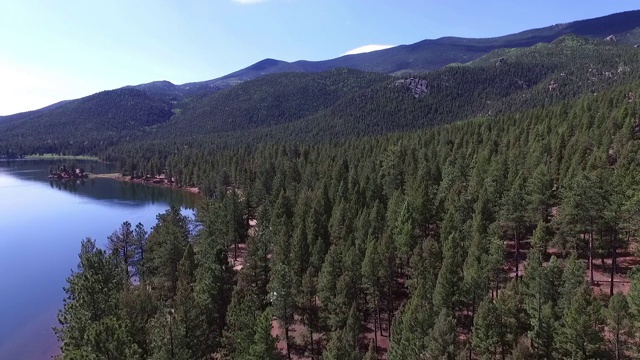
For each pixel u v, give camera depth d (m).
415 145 145.25
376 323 61.25
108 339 36.56
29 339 74.06
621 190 59.56
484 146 121.56
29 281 102.25
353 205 84.56
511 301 45.53
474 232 61.69
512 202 64.31
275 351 45.91
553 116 144.75
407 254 64.75
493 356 44.03
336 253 63.50
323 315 57.72
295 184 125.38
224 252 62.66
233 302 52.44
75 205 188.25
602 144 91.19
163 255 71.69
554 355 40.25
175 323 41.56
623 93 140.88
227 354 49.84
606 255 64.88
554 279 46.53
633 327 38.62
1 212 174.62
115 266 61.06
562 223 61.31
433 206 76.06
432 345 40.69
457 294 51.81
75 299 48.59
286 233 73.88
